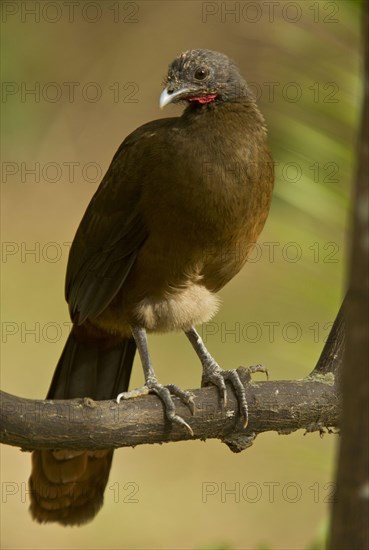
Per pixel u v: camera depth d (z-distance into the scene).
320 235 10.12
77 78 24.12
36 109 23.36
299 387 8.45
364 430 4.20
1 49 22.62
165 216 9.69
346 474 4.25
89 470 10.38
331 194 9.70
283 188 9.84
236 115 9.76
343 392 4.30
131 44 24.83
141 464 17.12
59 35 23.95
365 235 4.26
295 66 10.76
